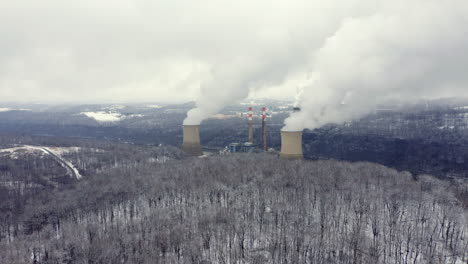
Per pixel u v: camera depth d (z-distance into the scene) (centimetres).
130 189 14550
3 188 17438
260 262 9056
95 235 10312
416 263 9088
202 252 9550
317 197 12812
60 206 13350
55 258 9388
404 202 11906
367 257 9100
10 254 9638
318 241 9681
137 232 10556
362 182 14188
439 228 10606
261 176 15162
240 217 11200
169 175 16275
